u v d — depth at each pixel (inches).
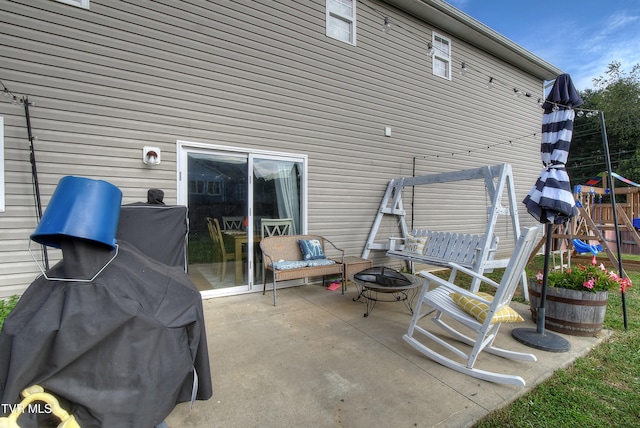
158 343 56.1
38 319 48.7
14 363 46.1
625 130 564.7
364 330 123.1
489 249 164.1
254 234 172.2
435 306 101.4
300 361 98.3
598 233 204.5
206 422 70.7
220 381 86.9
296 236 182.2
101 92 133.6
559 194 114.7
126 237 88.7
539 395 83.0
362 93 211.3
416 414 74.0
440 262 172.1
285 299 161.9
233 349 105.7
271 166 177.2
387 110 224.1
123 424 51.8
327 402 78.3
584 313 118.7
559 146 119.3
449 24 248.2
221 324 127.0
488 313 89.5
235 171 165.9
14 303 114.3
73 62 128.6
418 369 94.6
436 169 255.4
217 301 156.8
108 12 134.3
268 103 173.8
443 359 96.7
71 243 53.1
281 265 157.6
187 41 150.9
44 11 123.4
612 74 599.2
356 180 211.2
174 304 63.1
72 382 50.4
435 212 259.4
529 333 119.1
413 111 238.7
